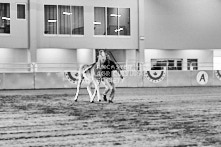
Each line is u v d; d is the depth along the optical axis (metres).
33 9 39.16
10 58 39.72
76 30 41.25
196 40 44.41
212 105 18.70
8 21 38.91
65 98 23.00
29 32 39.28
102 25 42.00
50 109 17.33
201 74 36.03
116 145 9.37
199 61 46.00
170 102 20.28
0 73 31.92
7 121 13.71
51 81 33.00
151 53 44.38
